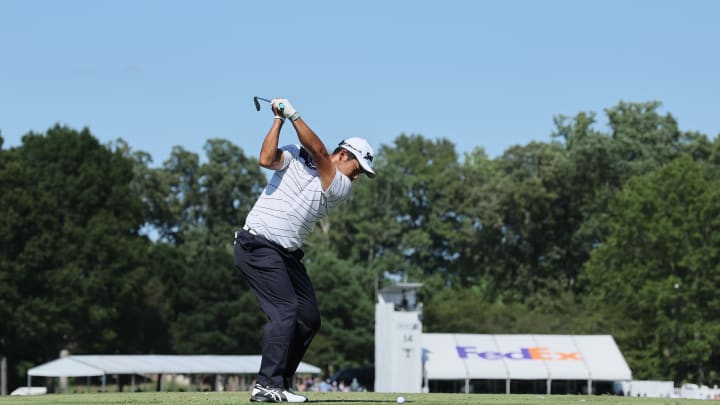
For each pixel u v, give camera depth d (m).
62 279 74.38
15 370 80.19
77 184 80.25
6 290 72.06
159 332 88.19
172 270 92.31
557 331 85.69
